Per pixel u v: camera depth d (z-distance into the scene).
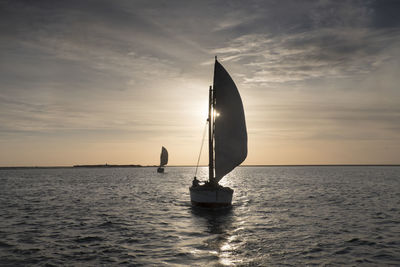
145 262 13.33
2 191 50.34
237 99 27.22
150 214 26.05
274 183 69.31
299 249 15.24
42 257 14.07
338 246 15.72
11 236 18.11
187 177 103.88
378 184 63.38
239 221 22.77
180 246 15.90
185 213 26.48
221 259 13.72
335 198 37.34
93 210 28.48
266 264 13.04
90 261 13.49
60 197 40.34
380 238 17.22
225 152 27.44
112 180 85.06
